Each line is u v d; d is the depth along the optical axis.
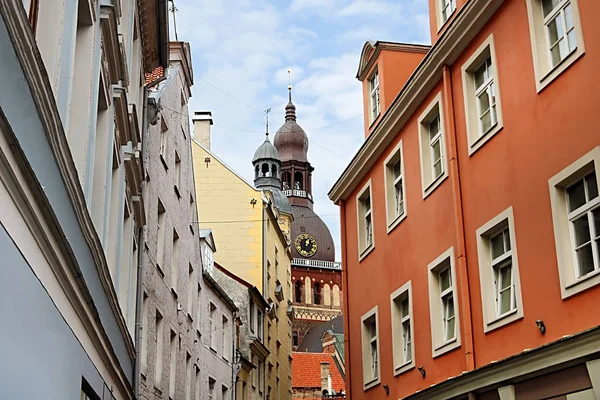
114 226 14.35
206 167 45.84
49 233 7.04
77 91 10.30
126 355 15.77
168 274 23.50
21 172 5.89
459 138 17.06
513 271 14.34
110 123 12.84
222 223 44.91
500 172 15.13
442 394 16.59
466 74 16.94
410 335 19.39
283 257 52.81
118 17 13.23
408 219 19.84
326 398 71.69
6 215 5.68
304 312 121.12
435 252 17.98
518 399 13.70
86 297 9.26
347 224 24.91
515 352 14.02
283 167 127.69
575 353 11.83
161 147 23.70
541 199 13.62
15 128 5.82
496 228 15.32
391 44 22.70
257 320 41.91
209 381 31.16
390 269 20.84
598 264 12.14
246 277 43.84
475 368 15.34
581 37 12.84
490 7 15.69
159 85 24.23
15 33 5.62
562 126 13.20
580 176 12.84
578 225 12.84
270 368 45.12
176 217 25.25
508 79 15.09
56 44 8.20
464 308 15.94
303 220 125.62
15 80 5.75
